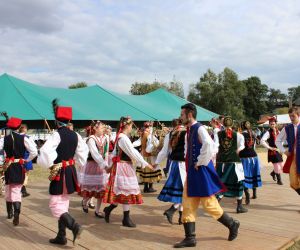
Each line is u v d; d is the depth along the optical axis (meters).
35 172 10.77
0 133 9.33
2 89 10.72
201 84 44.53
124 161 4.71
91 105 12.52
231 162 5.42
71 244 4.11
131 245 4.03
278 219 5.05
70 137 4.05
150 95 17.17
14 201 4.88
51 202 3.99
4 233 4.55
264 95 65.06
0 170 6.86
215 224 4.82
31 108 10.13
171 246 3.97
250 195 6.76
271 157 7.94
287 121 33.78
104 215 5.23
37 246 4.07
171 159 4.71
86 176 5.30
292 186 5.40
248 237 4.23
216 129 7.00
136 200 4.70
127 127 4.77
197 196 3.81
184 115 3.97
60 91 12.79
